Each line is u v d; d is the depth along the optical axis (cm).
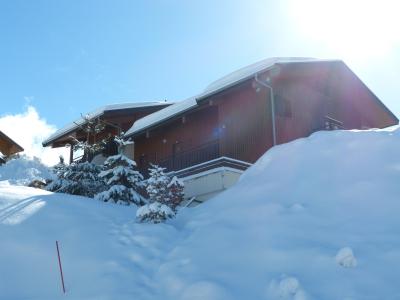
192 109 1617
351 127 2058
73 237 757
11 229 745
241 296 557
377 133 945
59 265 665
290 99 1742
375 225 633
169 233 809
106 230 809
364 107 2166
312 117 1817
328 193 761
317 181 815
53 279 637
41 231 759
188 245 729
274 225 702
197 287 588
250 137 1587
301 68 1691
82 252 710
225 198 905
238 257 647
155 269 682
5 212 813
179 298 584
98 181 1572
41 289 612
